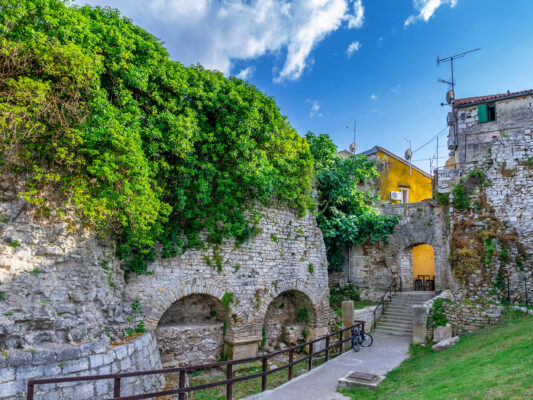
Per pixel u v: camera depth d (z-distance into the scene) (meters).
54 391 6.40
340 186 19.67
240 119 11.03
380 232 21.17
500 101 18.80
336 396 8.59
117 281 9.33
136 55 9.09
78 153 7.36
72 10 7.41
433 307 14.64
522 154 15.16
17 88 6.26
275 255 14.15
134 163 7.64
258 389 10.40
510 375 6.52
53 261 7.25
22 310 6.63
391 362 11.76
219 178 11.16
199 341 11.88
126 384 7.80
